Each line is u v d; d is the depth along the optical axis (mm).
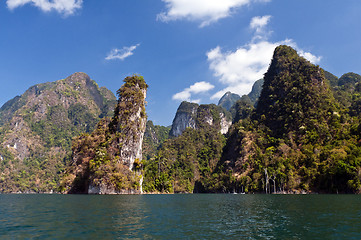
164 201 63062
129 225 25188
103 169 112625
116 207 44281
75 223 26188
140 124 131125
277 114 176000
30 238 19609
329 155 112250
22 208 42750
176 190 188625
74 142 159625
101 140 137375
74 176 134000
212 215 33594
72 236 20250
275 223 26469
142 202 57781
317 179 111812
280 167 125500
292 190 116000
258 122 188250
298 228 23500
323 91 163375
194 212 37188
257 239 19562
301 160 124812
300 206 43969
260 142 160375
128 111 129125
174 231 22391
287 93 178125
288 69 193250
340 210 36406
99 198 75500
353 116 152500
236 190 151375
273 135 166875
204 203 55969
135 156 126625
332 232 21594
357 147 109562
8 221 27641
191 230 22906
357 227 23469
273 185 126188
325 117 146750
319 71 171250
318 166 114812
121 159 122062
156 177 167000
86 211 37500
